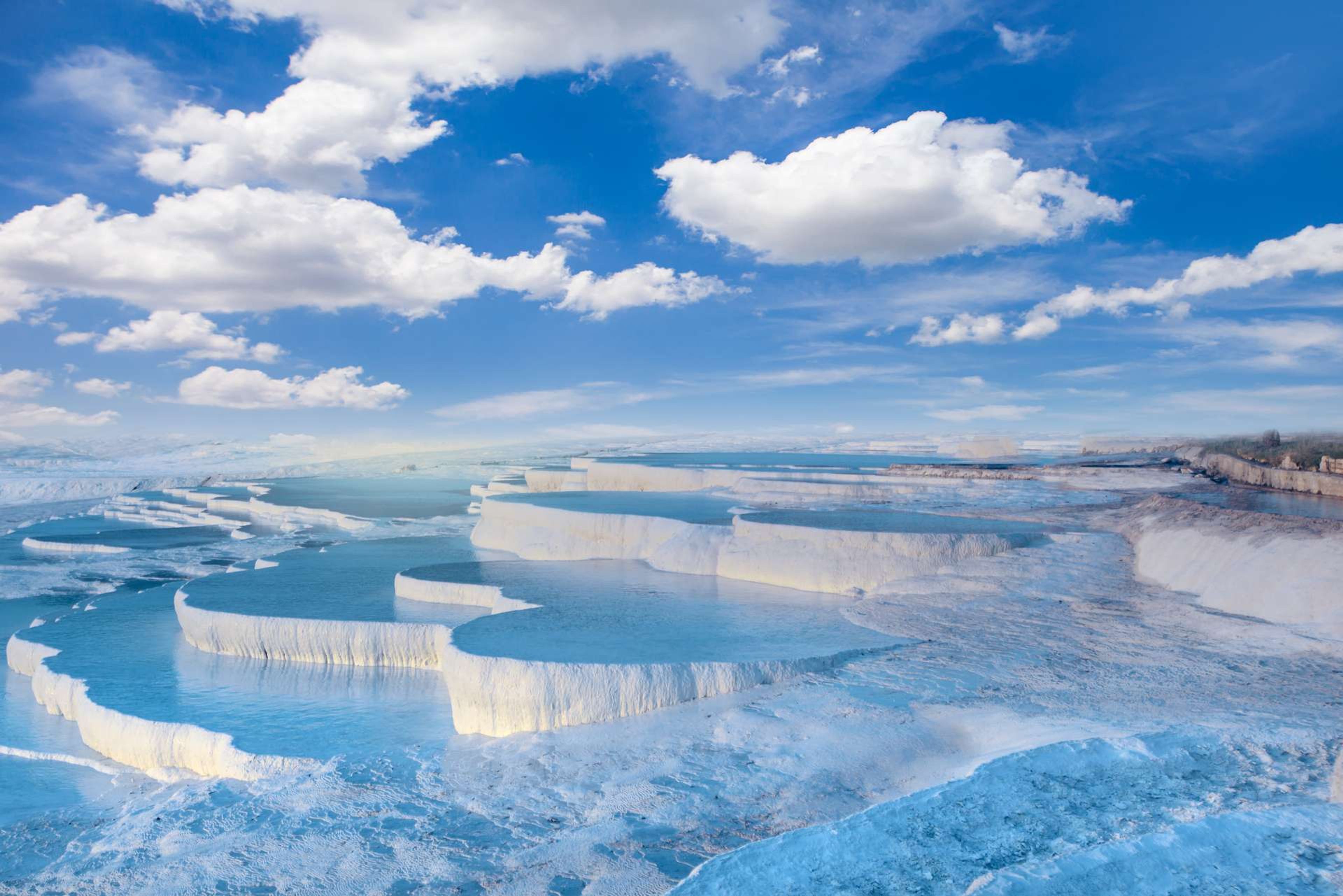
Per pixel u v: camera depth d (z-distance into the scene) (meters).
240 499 56.97
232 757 11.42
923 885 4.82
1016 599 14.41
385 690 14.30
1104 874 4.57
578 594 16.30
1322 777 6.44
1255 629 11.59
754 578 17.80
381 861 7.09
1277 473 25.62
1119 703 8.91
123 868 7.69
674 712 10.05
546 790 8.26
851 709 9.46
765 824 7.10
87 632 19.03
